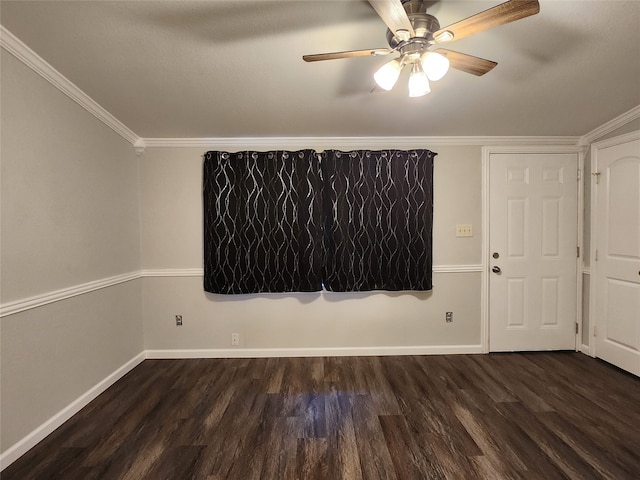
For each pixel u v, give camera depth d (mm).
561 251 2949
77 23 1377
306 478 1516
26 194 1685
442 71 1265
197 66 1719
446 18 1389
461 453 1662
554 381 2420
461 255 2941
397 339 2965
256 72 1780
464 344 2957
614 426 1873
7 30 1434
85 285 2139
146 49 1565
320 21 1370
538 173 2938
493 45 1540
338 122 2545
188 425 1912
